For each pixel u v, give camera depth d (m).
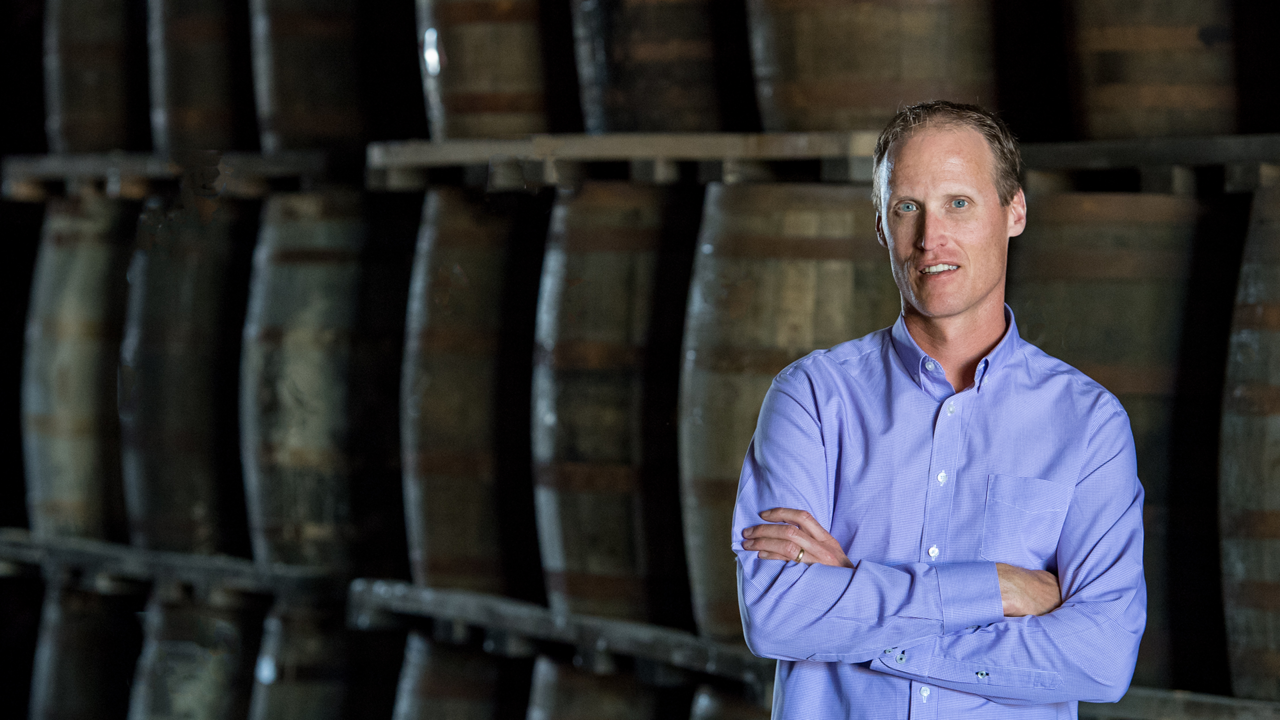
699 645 5.47
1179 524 4.80
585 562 5.96
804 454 2.80
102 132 8.61
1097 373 4.89
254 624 7.63
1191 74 4.84
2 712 9.31
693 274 5.62
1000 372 2.75
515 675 6.63
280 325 7.20
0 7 9.69
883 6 5.18
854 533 2.76
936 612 2.60
